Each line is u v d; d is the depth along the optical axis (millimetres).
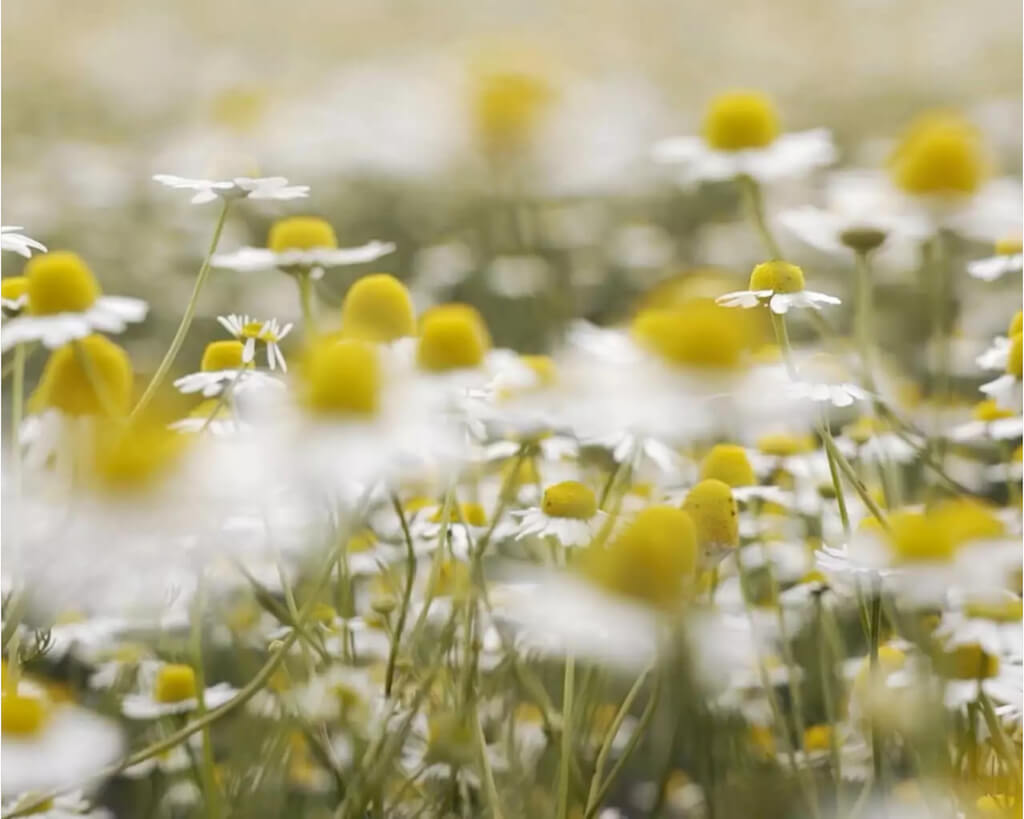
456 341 678
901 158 766
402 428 634
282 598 740
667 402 636
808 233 748
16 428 663
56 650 711
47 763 631
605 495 684
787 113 2018
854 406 755
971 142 760
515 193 1237
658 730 723
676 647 629
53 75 2139
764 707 730
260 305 1195
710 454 719
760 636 718
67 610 707
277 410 636
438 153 1377
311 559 707
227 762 714
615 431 695
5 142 1780
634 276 1322
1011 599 672
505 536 726
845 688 720
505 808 677
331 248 723
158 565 644
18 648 667
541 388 684
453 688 687
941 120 771
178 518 626
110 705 701
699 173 794
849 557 664
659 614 615
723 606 729
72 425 653
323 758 684
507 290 1190
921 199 753
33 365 902
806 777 688
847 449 750
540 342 1092
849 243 746
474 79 1175
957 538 667
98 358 657
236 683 746
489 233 1395
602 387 641
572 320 1141
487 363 684
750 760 708
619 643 613
